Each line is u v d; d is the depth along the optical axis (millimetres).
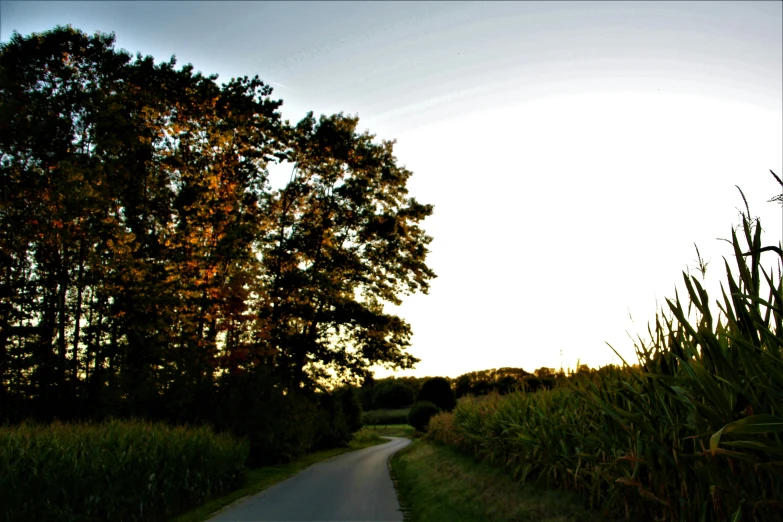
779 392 3912
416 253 37844
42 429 10383
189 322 27469
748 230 4379
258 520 10953
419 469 19141
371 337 36250
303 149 36531
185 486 12453
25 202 26234
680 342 5375
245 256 29719
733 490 4543
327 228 36719
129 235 26109
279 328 35125
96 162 26125
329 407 44250
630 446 6184
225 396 23656
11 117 24234
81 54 27734
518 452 11742
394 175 38188
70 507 8695
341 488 16531
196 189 30578
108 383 21516
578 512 7719
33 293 27828
